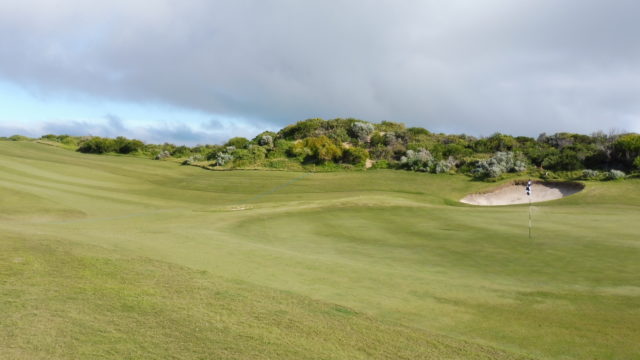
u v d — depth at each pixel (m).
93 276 6.73
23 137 81.00
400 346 4.92
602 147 39.59
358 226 16.84
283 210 21.31
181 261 8.67
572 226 16.34
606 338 5.60
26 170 33.56
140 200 25.98
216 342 4.59
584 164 38.06
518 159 40.41
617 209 22.55
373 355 4.59
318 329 5.25
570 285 8.48
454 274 9.38
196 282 6.93
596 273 9.53
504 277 9.17
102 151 64.75
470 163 41.97
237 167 47.75
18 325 4.64
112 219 18.11
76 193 25.33
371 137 55.66
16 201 19.58
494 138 49.09
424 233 15.22
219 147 62.28
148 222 17.25
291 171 44.91
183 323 5.05
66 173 36.22
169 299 5.89
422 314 6.37
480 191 34.00
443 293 7.60
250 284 7.16
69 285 6.16
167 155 61.56
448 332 5.67
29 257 7.48
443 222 17.84
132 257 8.38
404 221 18.16
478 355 4.84
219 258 9.41
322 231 15.69
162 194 30.81
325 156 47.25
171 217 19.05
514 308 6.86
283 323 5.34
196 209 22.55
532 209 22.72
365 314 6.06
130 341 4.45
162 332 4.74
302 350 4.56
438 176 39.56
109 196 26.14
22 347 4.14
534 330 5.85
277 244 12.97
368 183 37.94
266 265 9.03
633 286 8.41
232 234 14.42
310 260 9.89
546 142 49.75
